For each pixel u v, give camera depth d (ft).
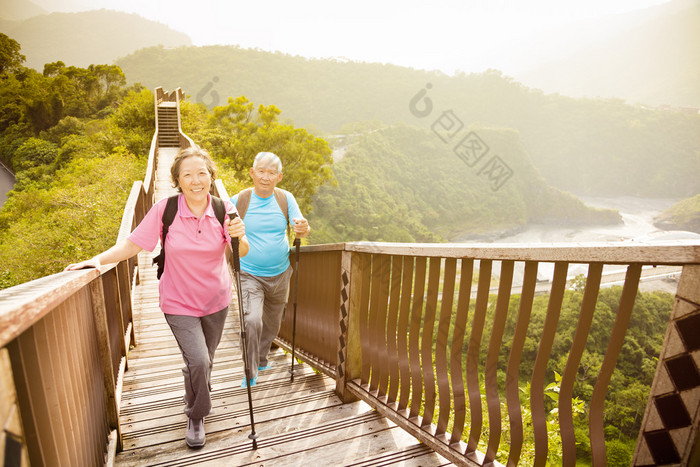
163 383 9.68
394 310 7.26
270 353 12.42
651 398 3.26
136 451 6.81
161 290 7.00
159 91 89.35
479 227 556.51
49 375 3.51
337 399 8.70
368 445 6.82
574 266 211.20
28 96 241.14
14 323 2.28
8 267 47.11
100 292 6.13
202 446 6.94
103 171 57.52
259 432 7.48
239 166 96.89
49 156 181.68
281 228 9.64
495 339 5.22
